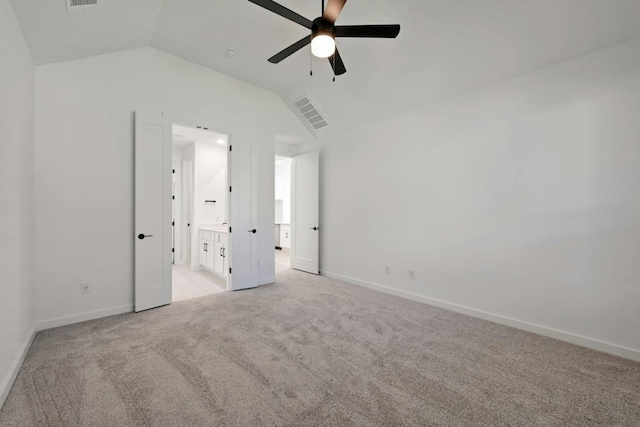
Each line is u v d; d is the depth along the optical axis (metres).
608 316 2.25
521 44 2.45
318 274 4.97
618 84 2.21
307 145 5.23
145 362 2.03
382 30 2.07
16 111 1.93
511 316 2.76
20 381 1.78
